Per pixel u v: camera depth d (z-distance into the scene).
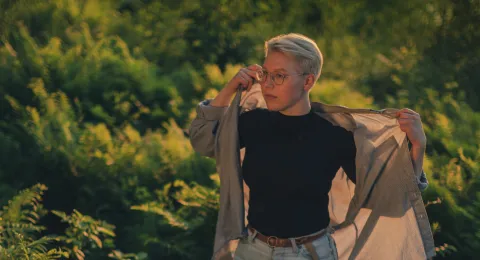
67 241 4.69
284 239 3.09
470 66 10.71
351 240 3.37
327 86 8.54
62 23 9.66
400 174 3.21
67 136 6.10
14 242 4.40
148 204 5.36
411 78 9.91
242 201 3.21
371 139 3.19
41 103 6.91
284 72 2.98
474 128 7.42
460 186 5.75
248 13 11.91
